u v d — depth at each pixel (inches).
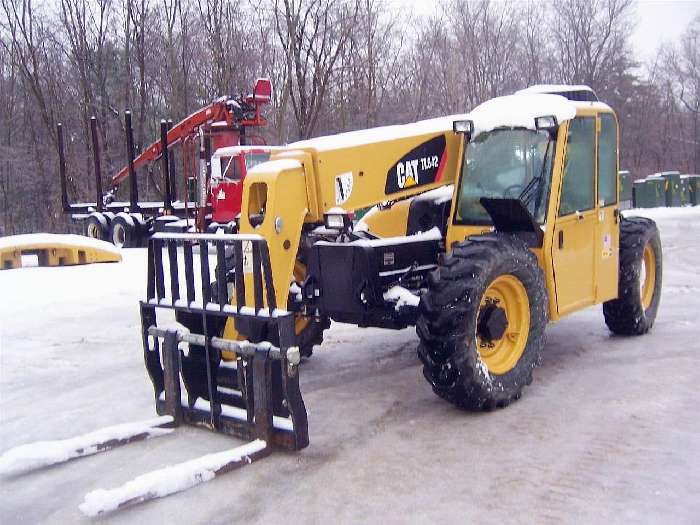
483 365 184.9
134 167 733.3
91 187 1088.2
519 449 165.5
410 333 289.0
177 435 179.9
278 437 166.2
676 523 130.2
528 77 1247.5
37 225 1143.6
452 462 159.6
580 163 224.2
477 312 182.2
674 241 589.6
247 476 155.5
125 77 1119.6
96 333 299.7
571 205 219.6
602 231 236.7
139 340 287.1
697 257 488.1
